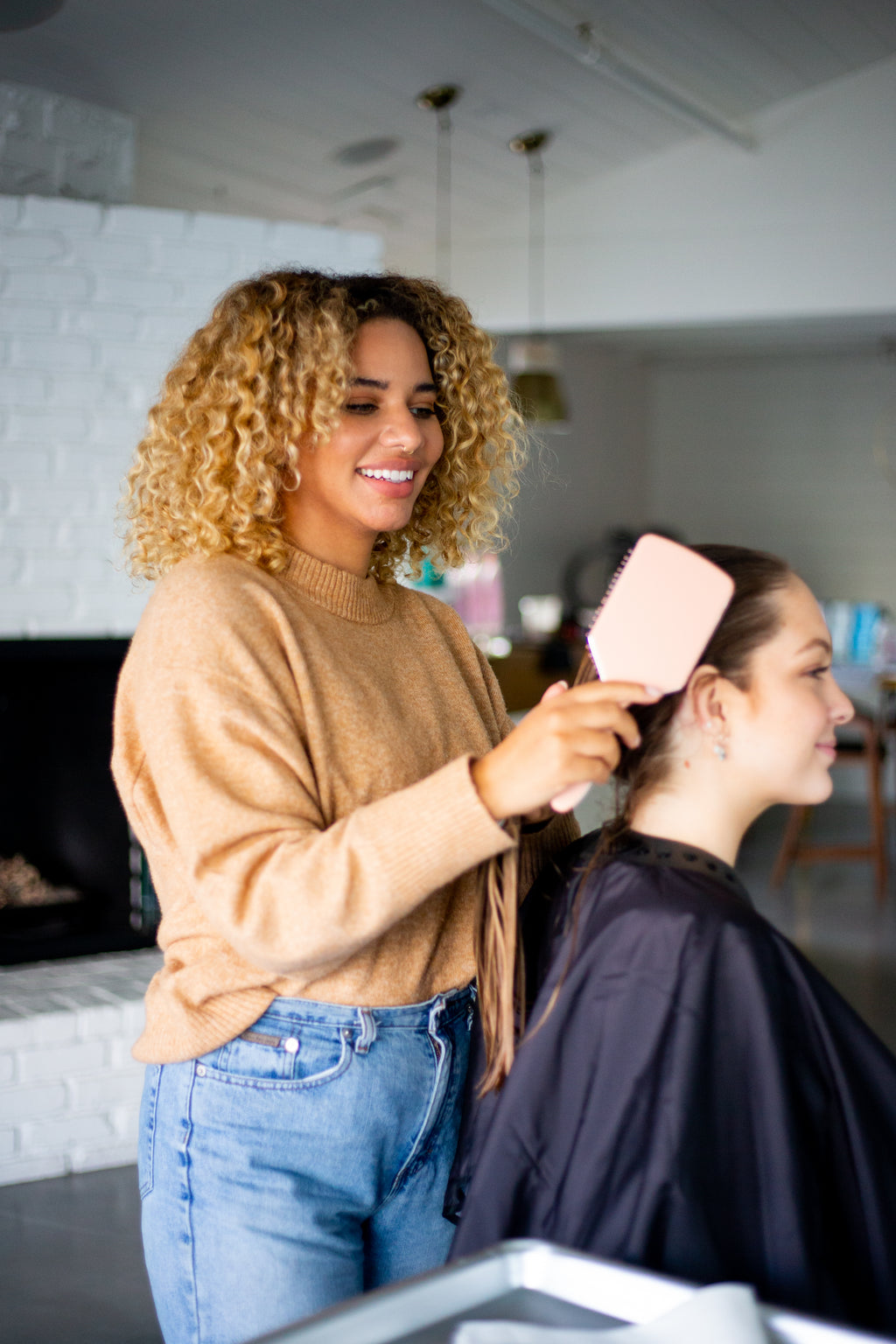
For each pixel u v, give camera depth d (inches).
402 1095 42.8
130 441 111.7
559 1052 38.0
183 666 40.3
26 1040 96.7
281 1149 41.5
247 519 44.3
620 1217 35.2
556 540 282.4
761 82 196.4
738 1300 24.1
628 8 166.9
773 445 320.2
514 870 41.6
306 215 199.0
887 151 200.1
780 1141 34.8
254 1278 41.1
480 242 226.4
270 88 157.1
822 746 39.4
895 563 309.6
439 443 48.5
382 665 46.7
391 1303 25.0
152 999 43.4
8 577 109.3
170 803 38.8
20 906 111.2
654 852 38.9
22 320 108.1
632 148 208.2
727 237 211.0
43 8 120.4
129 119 131.0
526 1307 26.0
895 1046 127.6
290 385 43.8
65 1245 87.7
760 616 38.7
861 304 203.9
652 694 36.3
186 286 112.7
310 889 35.4
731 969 36.1
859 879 207.2
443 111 176.6
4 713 116.0
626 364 315.9
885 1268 34.9
